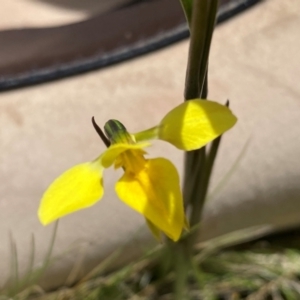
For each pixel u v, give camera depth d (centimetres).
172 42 18
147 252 19
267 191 18
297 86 17
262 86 17
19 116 17
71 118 17
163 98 17
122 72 17
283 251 23
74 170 12
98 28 18
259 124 17
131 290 22
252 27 17
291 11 17
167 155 17
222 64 17
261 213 19
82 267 19
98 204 18
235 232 20
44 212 12
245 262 22
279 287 21
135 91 17
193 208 16
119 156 12
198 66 12
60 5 24
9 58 17
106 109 17
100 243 19
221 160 17
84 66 17
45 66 17
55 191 12
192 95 12
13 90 17
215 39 17
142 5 19
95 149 17
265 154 17
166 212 12
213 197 18
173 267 21
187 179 15
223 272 22
